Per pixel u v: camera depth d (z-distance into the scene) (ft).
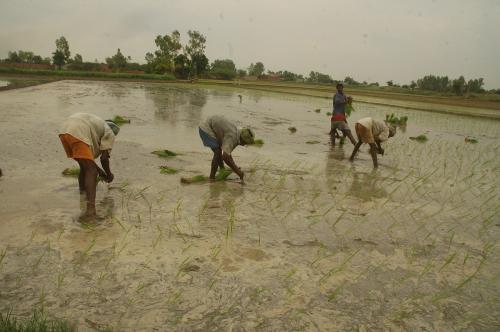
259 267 12.98
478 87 281.95
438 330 10.46
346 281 12.51
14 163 23.58
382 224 17.60
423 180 25.75
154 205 18.02
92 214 15.97
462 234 17.02
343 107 37.93
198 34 237.04
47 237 14.03
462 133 57.16
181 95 101.35
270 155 32.24
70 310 10.16
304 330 10.07
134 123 45.03
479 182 26.78
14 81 121.08
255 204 19.13
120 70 279.69
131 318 10.02
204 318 10.23
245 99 100.58
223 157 21.90
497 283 13.03
